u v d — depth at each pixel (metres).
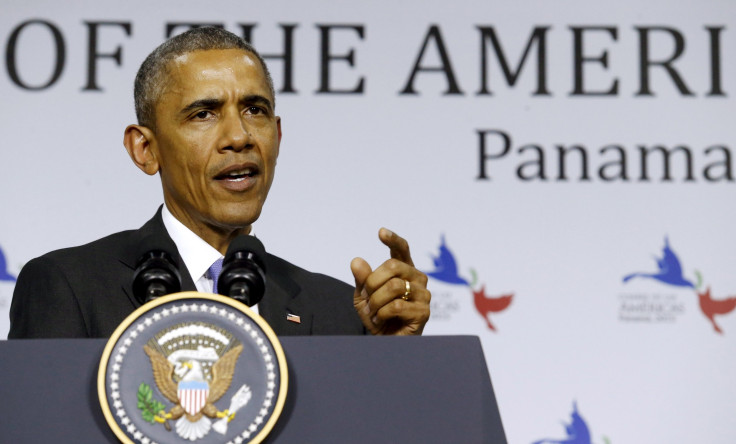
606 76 14.77
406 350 5.00
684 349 14.03
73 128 14.38
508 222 14.37
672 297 14.17
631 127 14.63
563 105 14.67
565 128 14.62
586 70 14.77
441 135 14.59
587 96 14.70
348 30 14.80
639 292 14.20
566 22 14.88
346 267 14.20
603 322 14.09
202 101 7.21
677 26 14.88
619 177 14.49
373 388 4.93
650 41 14.84
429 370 4.98
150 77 7.48
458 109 14.66
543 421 13.84
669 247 14.32
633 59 14.80
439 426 4.89
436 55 14.80
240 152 7.23
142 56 14.61
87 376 4.87
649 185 14.49
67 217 14.14
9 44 14.50
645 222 14.40
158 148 7.56
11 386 4.84
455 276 14.20
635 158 14.56
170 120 7.33
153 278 5.83
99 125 14.41
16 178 14.18
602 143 14.59
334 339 5.00
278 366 4.83
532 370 13.95
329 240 14.23
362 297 6.66
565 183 14.48
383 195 14.40
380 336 5.02
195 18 14.72
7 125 14.30
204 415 4.75
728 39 14.86
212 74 7.25
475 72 14.77
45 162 14.27
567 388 13.91
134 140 7.82
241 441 4.73
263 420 4.76
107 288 7.18
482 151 14.56
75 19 14.63
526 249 14.29
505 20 14.88
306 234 14.23
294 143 14.46
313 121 14.54
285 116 14.54
